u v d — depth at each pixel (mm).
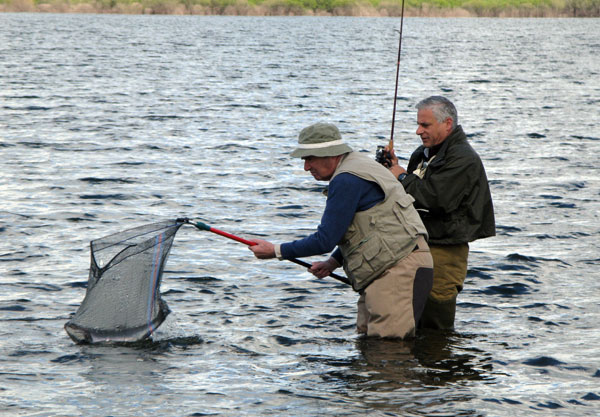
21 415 5555
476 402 5824
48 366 6477
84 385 6090
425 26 124062
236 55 58312
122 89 33875
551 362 6691
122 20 126000
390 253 6844
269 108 28141
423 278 6957
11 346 6930
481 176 7188
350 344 7055
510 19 158625
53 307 8172
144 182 15094
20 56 52688
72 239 11047
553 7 155875
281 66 49312
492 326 7691
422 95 34000
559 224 12344
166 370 6414
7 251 10328
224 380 6219
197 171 16328
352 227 6836
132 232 7098
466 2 155500
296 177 15938
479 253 10562
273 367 6508
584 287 9156
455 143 7188
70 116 24656
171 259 10039
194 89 34531
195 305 8289
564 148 20141
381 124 24594
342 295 8719
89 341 7020
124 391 5988
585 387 6188
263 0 151125
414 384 6160
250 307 8242
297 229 11938
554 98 33375
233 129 22781
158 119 24484
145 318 7105
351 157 6875
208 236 11297
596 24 136125
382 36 92625
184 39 79125
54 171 15969
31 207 12867
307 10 151125
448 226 7195
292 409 5676
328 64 51812
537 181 15766
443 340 7172
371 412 5613
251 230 11812
